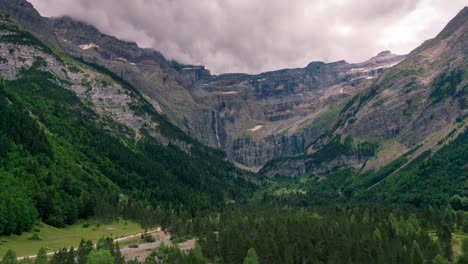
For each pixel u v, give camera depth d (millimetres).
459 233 191125
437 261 125438
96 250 117312
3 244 128250
